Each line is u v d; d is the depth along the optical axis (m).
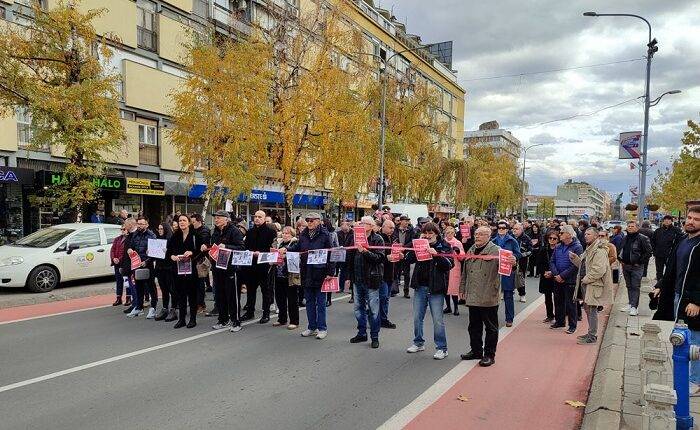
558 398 5.41
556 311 9.00
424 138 29.94
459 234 13.41
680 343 3.87
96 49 15.51
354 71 23.98
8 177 16.09
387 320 8.91
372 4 45.34
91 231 12.80
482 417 4.85
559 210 106.00
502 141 101.25
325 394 5.40
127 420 4.65
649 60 20.05
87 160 14.29
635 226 9.85
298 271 8.15
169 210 23.44
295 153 18.64
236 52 17.30
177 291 8.91
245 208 26.94
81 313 9.66
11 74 12.92
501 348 7.55
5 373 5.98
